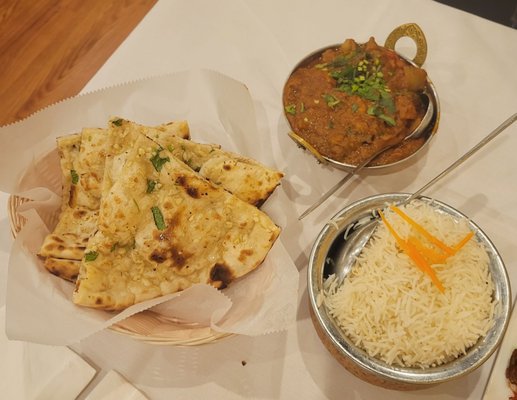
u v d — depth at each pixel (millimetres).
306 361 339
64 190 359
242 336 345
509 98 431
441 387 329
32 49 573
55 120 364
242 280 336
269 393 332
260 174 337
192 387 333
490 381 312
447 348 300
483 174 398
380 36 466
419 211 336
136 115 389
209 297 308
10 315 290
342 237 339
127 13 589
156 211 319
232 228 329
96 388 317
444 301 311
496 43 457
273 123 425
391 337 302
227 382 334
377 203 338
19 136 352
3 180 340
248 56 460
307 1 483
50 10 594
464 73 442
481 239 325
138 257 322
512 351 316
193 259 324
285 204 376
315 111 380
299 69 401
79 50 571
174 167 324
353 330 307
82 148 347
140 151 325
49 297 307
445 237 326
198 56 461
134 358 338
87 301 297
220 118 389
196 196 323
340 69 392
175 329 306
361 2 483
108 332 344
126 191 314
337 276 330
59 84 553
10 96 549
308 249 372
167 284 321
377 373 284
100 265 312
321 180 398
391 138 372
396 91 385
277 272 323
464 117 421
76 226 344
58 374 320
